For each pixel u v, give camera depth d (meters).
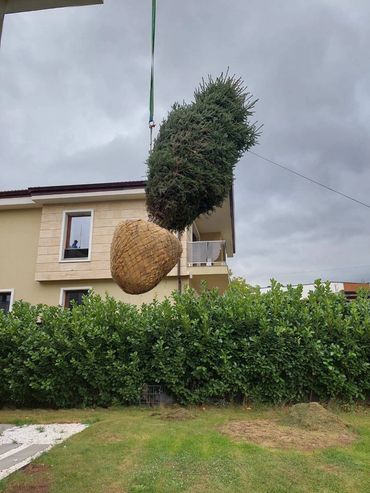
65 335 8.51
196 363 8.07
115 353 8.41
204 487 3.91
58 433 6.36
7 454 5.28
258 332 8.03
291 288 8.79
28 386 8.50
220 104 2.28
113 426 6.05
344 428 5.89
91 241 14.72
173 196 2.04
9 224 15.86
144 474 4.20
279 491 3.84
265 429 5.81
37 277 14.65
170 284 13.89
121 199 14.91
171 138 2.12
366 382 7.69
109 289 14.35
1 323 8.98
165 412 7.26
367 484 4.02
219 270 13.69
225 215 16.44
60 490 3.90
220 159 2.13
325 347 7.81
